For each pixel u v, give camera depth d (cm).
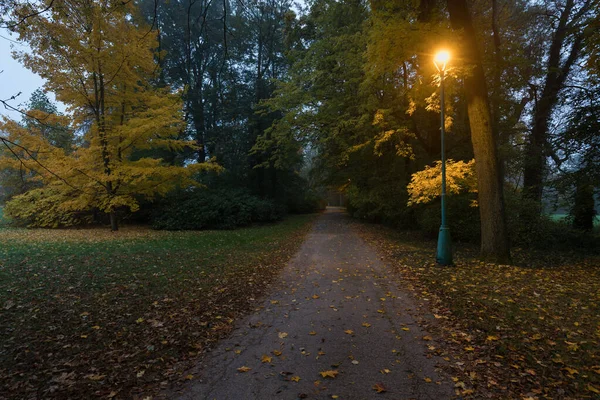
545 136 1399
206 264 929
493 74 1177
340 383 335
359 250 1223
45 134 1873
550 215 1427
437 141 1506
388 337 449
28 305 559
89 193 1520
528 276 779
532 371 351
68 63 1363
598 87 1152
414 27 939
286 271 880
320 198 4719
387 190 1756
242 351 411
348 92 1489
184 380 345
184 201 2117
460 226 1410
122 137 1617
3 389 321
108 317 515
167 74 2655
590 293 638
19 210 2025
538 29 1571
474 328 469
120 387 330
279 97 1662
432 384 332
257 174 2977
